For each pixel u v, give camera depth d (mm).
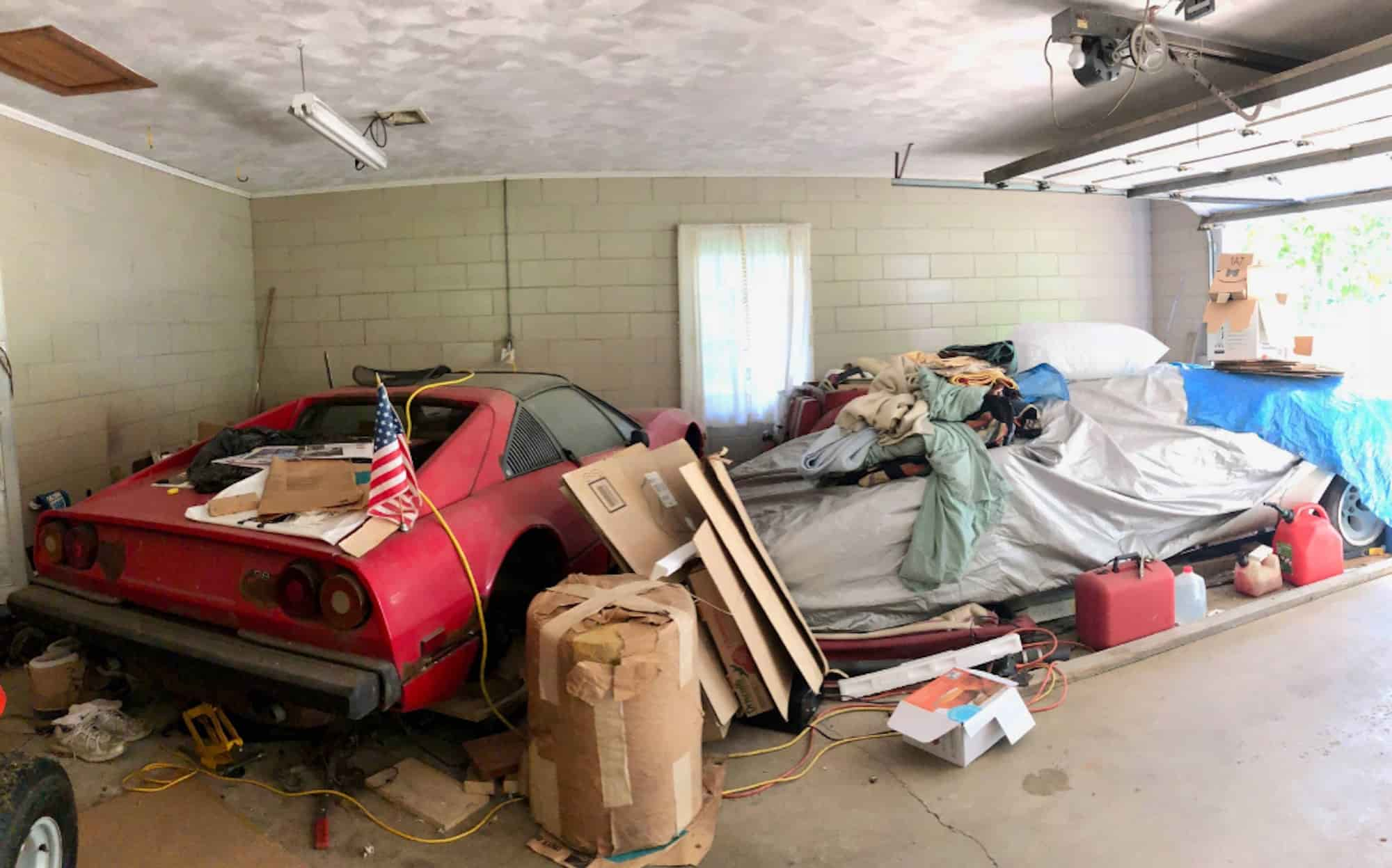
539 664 2271
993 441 3795
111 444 5035
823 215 6836
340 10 3305
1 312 4031
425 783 2631
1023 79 4441
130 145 5055
